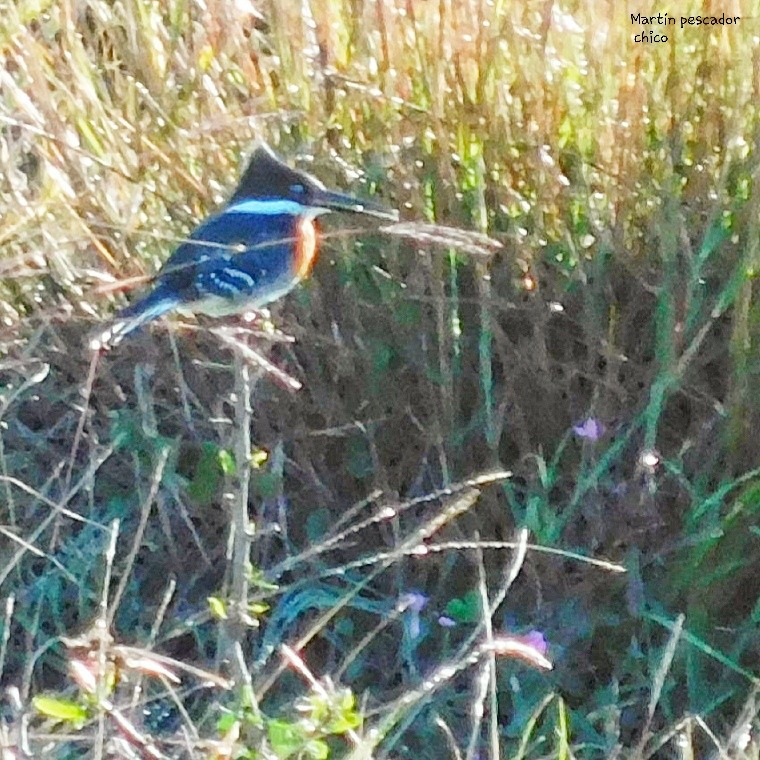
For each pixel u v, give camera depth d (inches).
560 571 148.9
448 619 146.9
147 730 123.9
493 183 162.7
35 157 180.4
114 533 114.3
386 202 162.4
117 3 181.8
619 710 139.5
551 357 159.5
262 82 175.9
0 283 164.2
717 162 163.2
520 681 144.0
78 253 166.7
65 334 163.2
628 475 154.7
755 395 150.6
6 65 181.5
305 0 171.6
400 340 158.2
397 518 149.9
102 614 106.7
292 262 147.3
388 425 158.6
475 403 158.7
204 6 176.6
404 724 132.9
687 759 124.7
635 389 156.6
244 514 113.7
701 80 164.4
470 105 162.2
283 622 148.0
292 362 159.6
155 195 161.9
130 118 172.2
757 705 137.4
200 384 162.2
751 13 167.5
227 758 107.3
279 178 147.6
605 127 164.6
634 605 146.4
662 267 157.0
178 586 153.1
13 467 158.1
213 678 114.2
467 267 159.9
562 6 177.9
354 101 168.2
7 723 132.3
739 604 151.4
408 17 166.4
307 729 108.8
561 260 160.2
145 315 141.6
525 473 154.9
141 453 158.4
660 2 168.9
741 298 147.2
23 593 147.6
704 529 148.0
